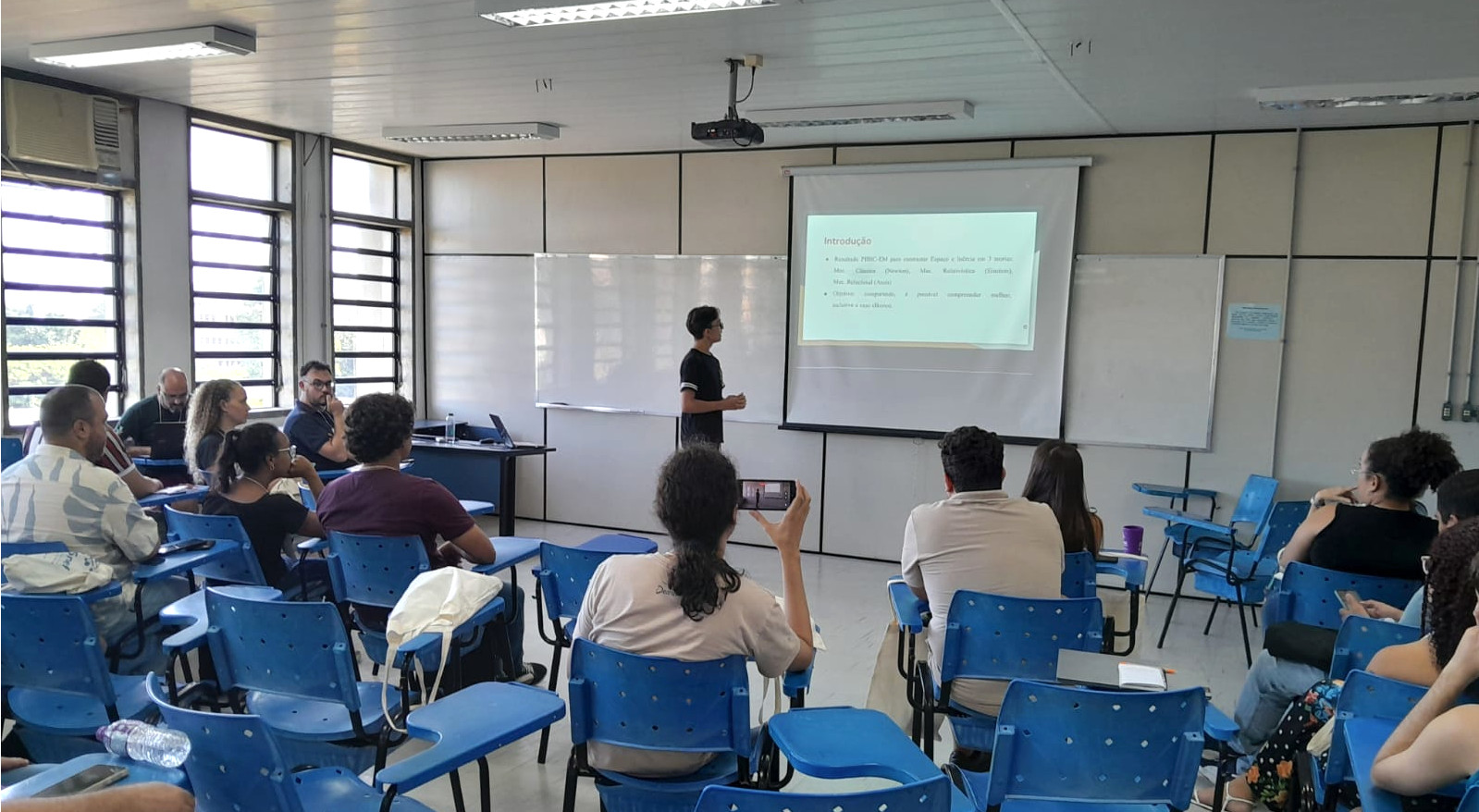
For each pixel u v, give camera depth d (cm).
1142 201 557
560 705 206
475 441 663
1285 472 538
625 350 686
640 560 208
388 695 250
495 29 395
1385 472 294
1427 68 409
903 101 501
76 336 523
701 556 197
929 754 273
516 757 322
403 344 737
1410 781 163
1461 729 157
